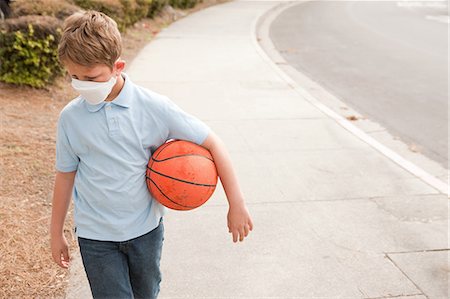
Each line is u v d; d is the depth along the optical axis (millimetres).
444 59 12094
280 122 6812
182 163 2107
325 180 5000
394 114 7727
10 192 4254
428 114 7754
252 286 3299
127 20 13094
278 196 4617
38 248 3520
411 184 4973
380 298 3232
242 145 5906
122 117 2039
